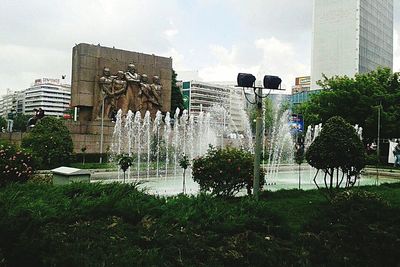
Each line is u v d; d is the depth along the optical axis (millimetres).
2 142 11359
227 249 5039
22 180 10484
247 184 11172
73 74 28234
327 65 82500
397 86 36031
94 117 27672
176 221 5656
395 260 5312
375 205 6508
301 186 17578
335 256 5242
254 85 8969
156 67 30781
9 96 126625
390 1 90750
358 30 78188
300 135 42531
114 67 28734
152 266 4367
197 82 95500
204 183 11055
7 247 4305
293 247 5477
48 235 4562
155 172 21938
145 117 27859
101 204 5820
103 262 4246
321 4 83750
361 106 34094
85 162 24922
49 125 20922
